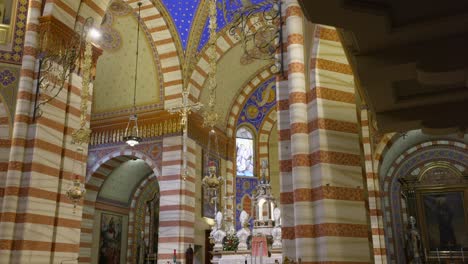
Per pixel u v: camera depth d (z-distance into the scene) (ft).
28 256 30.25
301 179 23.31
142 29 56.34
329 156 23.06
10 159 31.58
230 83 67.72
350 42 13.24
